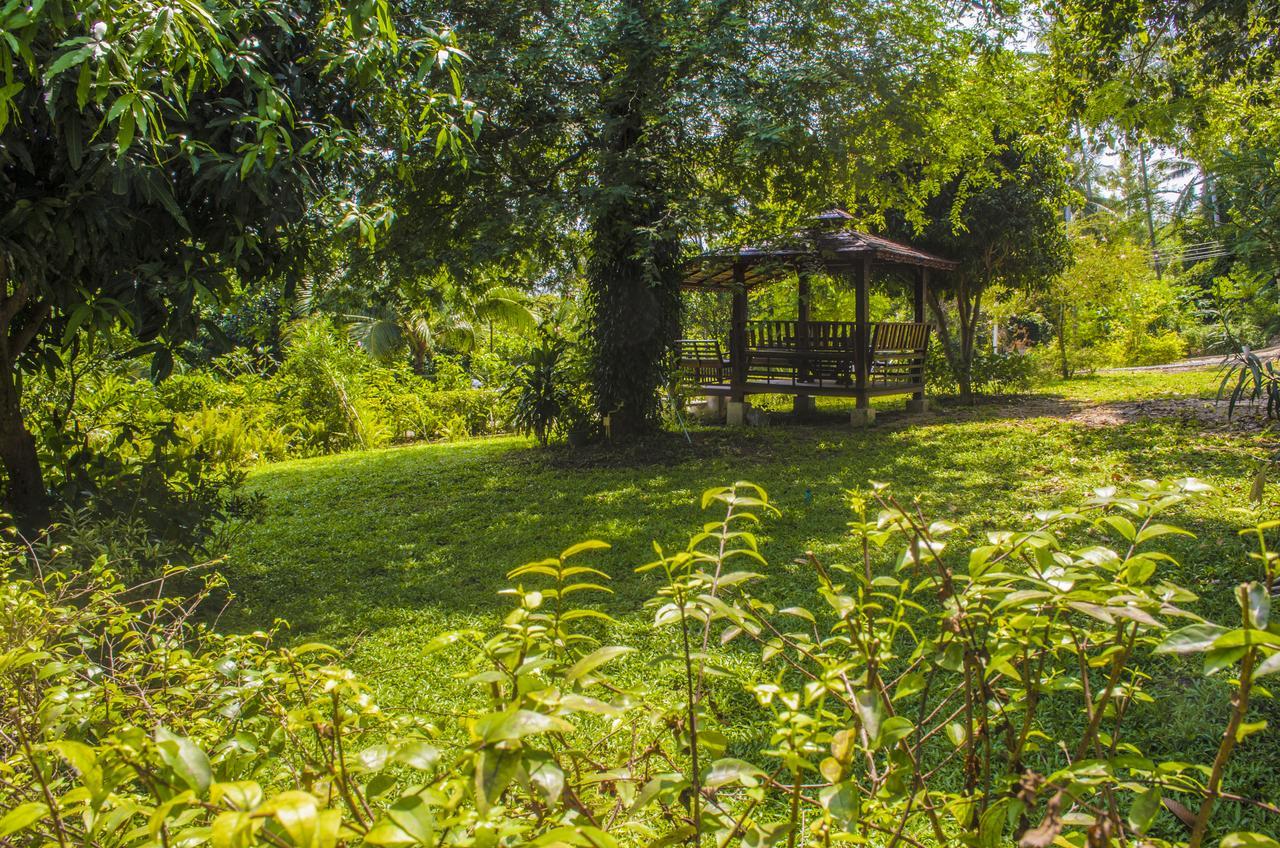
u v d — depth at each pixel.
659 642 4.31
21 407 5.92
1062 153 16.17
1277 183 9.59
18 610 1.91
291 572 6.36
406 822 0.82
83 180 3.79
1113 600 1.14
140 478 5.19
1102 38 9.76
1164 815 2.56
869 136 11.07
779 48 10.35
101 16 2.57
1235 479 7.30
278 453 14.15
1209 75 9.87
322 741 1.41
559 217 9.82
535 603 1.24
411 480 10.30
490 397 17.30
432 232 9.88
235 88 4.51
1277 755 2.86
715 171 11.04
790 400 17.80
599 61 9.91
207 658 1.81
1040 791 1.13
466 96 9.04
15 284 4.61
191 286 4.34
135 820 1.42
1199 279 28.44
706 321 19.66
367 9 3.17
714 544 6.35
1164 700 3.24
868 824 1.38
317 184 5.00
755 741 3.16
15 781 1.54
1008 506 7.08
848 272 15.34
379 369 17.61
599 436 11.96
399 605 5.43
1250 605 0.98
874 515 6.99
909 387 14.83
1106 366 26.08
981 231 15.41
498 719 0.85
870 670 1.40
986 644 1.37
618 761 1.59
